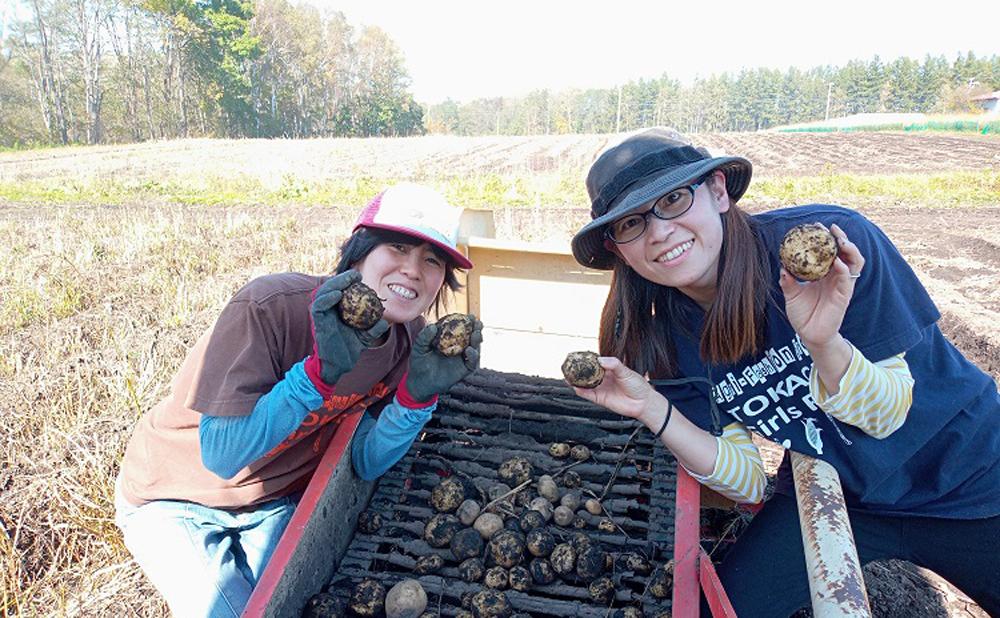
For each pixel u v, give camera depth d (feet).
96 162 106.73
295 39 291.17
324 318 7.24
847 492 8.71
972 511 8.39
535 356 14.67
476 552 8.90
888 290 7.73
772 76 549.54
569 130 432.25
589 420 10.90
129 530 9.31
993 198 62.28
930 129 198.59
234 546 9.23
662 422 8.54
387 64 348.59
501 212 53.88
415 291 8.68
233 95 265.95
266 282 8.52
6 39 230.48
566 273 13.96
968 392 8.27
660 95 502.79
